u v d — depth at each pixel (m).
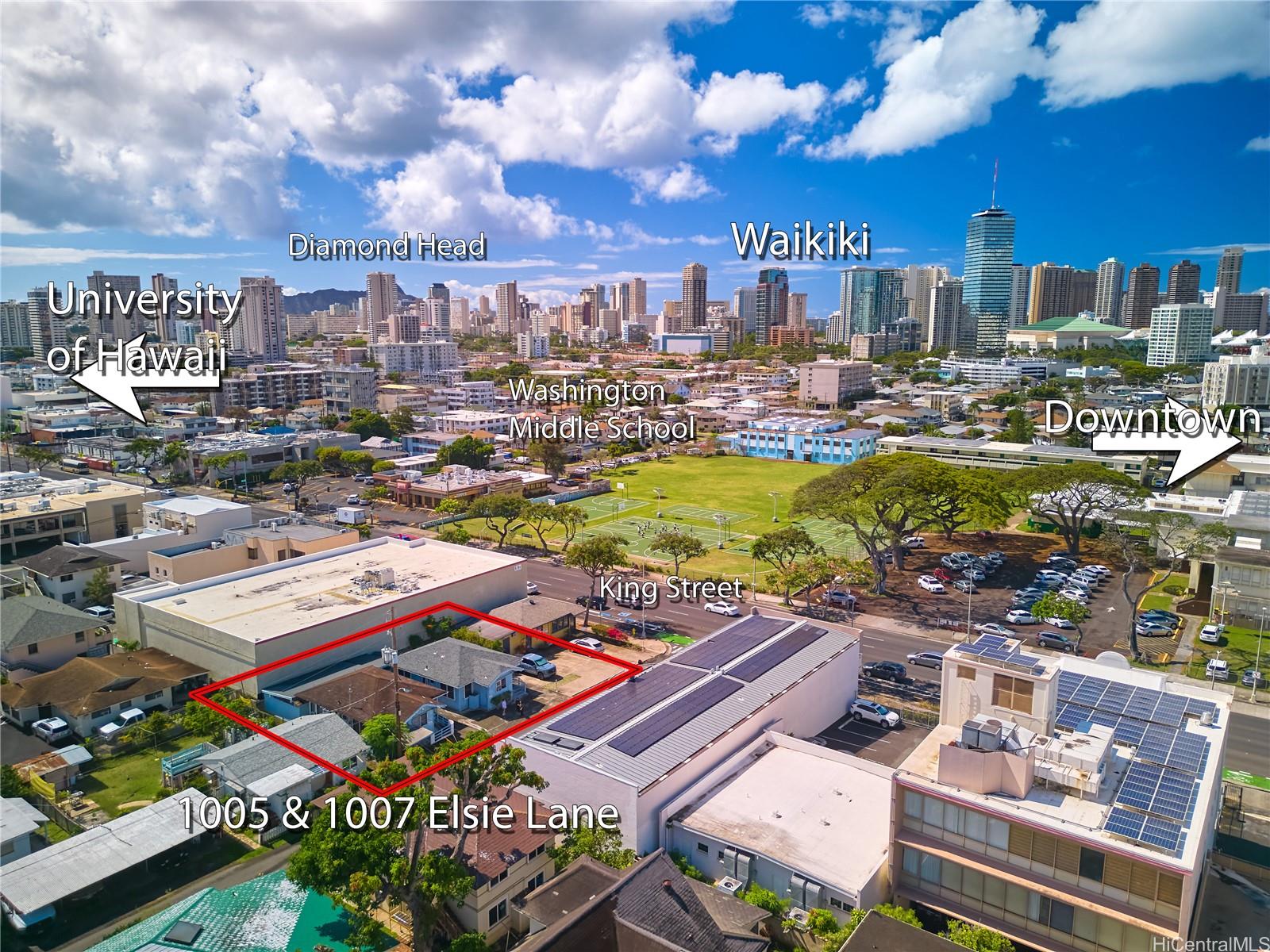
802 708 64.38
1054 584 105.38
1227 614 93.38
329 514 148.00
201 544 109.69
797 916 43.06
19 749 64.94
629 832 48.16
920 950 35.38
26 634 78.19
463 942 40.00
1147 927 35.81
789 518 143.62
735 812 49.97
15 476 137.12
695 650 69.81
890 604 101.00
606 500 160.12
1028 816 39.16
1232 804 56.31
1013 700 45.66
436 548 106.38
